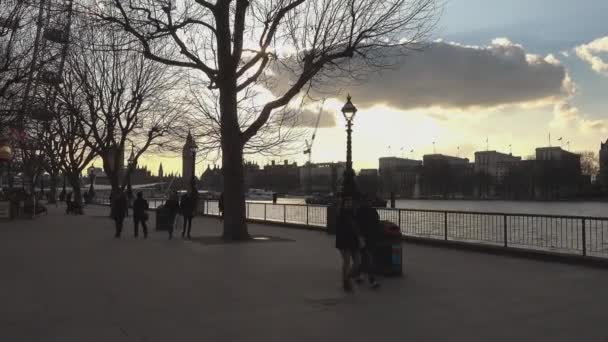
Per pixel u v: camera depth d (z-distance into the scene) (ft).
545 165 529.86
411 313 26.89
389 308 28.02
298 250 54.03
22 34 84.38
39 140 137.39
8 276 38.50
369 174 565.53
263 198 380.58
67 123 139.44
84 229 87.51
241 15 64.13
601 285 34.06
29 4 81.15
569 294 31.30
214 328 24.17
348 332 23.48
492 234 55.93
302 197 429.79
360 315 26.55
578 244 48.34
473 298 30.35
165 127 123.13
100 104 119.75
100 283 35.60
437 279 36.55
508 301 29.50
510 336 22.68
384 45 63.52
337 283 35.32
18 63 83.97
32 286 34.53
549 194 517.14
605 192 488.44
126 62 113.09
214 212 137.69
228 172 64.44
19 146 132.77
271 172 585.63
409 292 32.19
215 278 37.40
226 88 64.44
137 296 31.30
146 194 351.67
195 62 66.03
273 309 27.91
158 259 47.65
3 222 107.14
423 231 63.87
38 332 23.52
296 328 24.16
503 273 38.96
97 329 24.00
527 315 26.27
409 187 609.42
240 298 30.68
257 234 73.82
